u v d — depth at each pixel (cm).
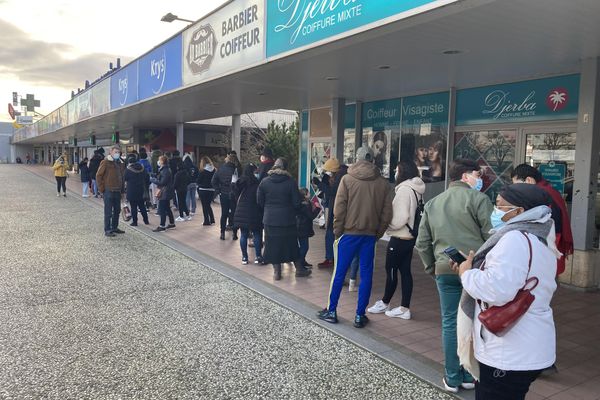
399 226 506
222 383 374
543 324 226
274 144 1769
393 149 1016
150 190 1439
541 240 230
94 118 1834
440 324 507
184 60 989
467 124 843
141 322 501
